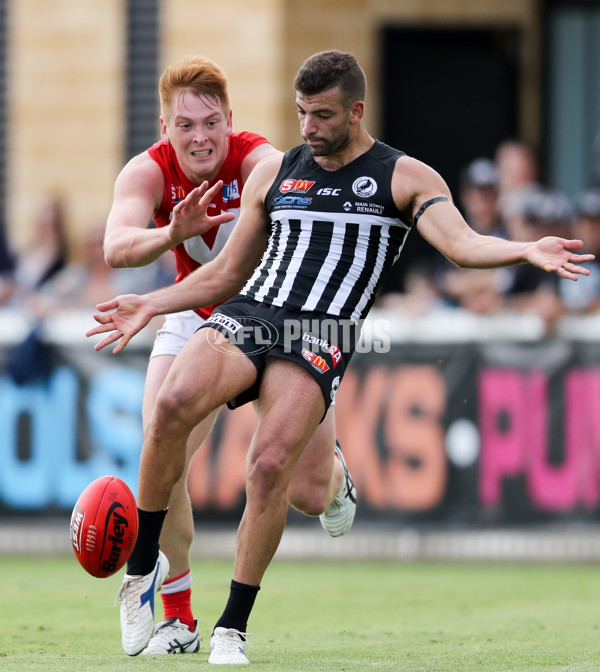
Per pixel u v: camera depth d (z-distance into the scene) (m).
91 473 30.28
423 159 42.84
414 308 30.94
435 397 28.89
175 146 15.62
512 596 22.70
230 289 14.73
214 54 41.25
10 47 43.50
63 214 35.88
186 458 15.20
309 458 15.96
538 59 43.06
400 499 29.11
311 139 13.95
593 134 43.06
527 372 28.47
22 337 30.59
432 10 42.31
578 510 28.16
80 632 17.33
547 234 32.12
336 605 21.31
